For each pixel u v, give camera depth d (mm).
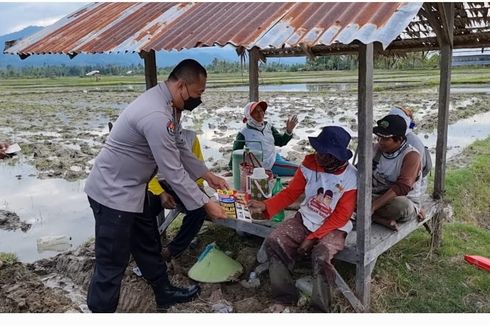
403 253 4645
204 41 3211
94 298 3457
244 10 3674
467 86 28828
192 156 3922
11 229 6234
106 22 4578
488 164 8344
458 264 4492
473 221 6172
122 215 3314
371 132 3248
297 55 6094
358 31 2775
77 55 4363
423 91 27156
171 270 4402
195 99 3426
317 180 3604
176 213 4785
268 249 3637
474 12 4449
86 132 14578
